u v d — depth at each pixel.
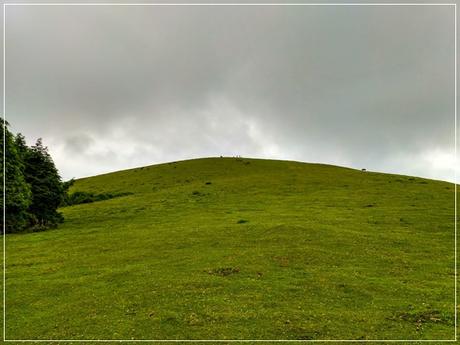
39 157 66.06
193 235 47.34
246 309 28.05
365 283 32.38
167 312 27.98
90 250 45.41
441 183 79.81
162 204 70.38
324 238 43.66
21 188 59.81
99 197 85.56
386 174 92.19
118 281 34.38
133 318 27.53
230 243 43.50
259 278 33.56
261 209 60.97
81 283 34.53
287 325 25.77
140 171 110.38
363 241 43.06
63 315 28.75
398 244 42.47
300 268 35.81
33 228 60.84
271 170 99.38
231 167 105.25
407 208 57.75
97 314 28.50
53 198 64.00
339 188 75.19
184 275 34.69
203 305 28.78
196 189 80.25
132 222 59.53
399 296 30.09
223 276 34.19
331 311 27.62
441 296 30.03
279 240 43.41
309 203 63.53
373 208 58.38
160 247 43.91
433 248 41.38
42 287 34.22
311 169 99.69
